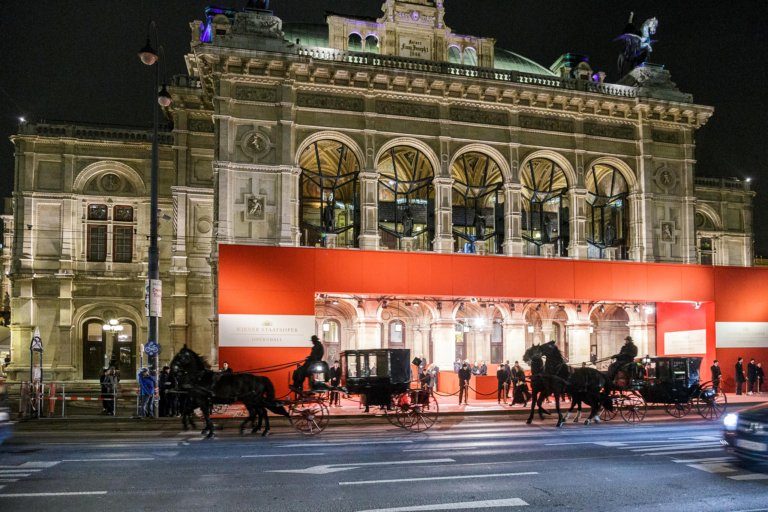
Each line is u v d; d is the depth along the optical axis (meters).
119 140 39.66
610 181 41.56
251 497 11.08
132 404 30.97
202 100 39.28
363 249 32.41
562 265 34.69
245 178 32.75
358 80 34.25
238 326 29.58
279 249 30.48
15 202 38.47
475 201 37.16
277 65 33.06
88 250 39.34
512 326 36.38
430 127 35.50
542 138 37.31
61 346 38.12
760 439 13.20
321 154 39.41
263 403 19.80
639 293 35.81
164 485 12.00
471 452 15.79
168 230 40.03
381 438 18.97
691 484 12.20
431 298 34.62
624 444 17.05
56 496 11.12
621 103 38.03
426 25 38.12
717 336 36.66
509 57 43.16
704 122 40.28
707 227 48.44
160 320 38.84
